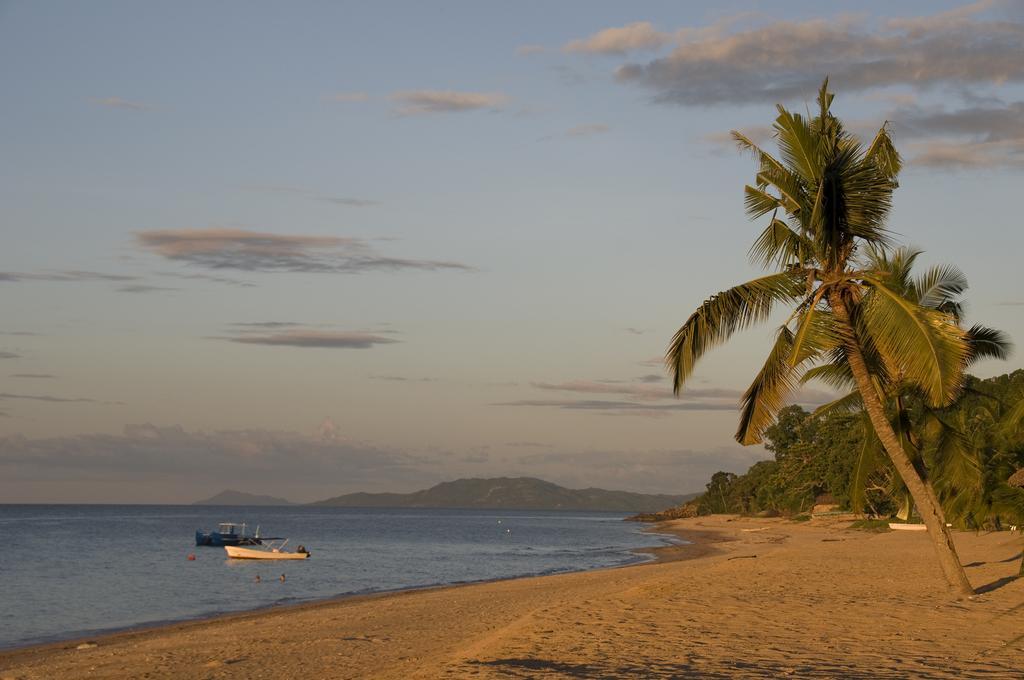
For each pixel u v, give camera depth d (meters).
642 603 20.64
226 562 60.53
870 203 19.22
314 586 43.38
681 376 19.38
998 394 38.47
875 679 11.41
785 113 19.48
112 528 135.62
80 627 28.41
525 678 11.93
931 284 24.77
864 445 26.00
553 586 35.47
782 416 125.06
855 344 20.12
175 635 24.25
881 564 32.84
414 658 17.45
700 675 11.90
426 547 85.62
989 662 12.65
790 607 19.53
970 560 34.25
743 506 170.00
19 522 168.62
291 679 15.88
